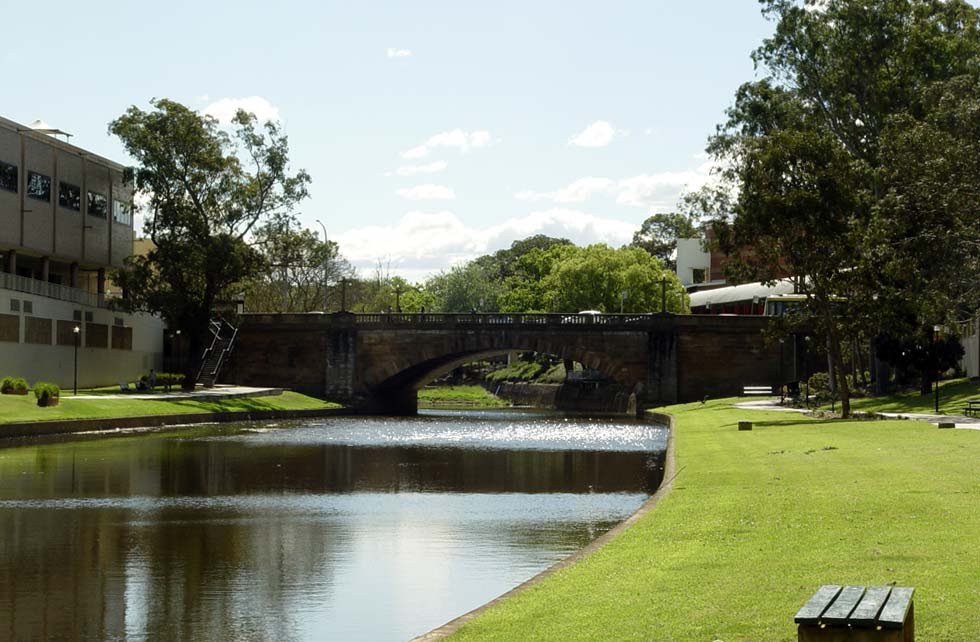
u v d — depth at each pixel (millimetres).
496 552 25984
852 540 19391
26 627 18672
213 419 84875
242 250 99750
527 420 99812
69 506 34562
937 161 62312
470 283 192750
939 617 13477
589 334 111625
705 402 102000
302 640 17766
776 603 14852
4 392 73375
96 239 106062
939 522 20672
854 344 97188
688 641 13172
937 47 79375
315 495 38031
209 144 99938
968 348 94875
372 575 23141
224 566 24172
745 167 72750
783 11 86062
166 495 37625
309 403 107000
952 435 42219
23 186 92750
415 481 43156
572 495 38406
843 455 36250
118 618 19297
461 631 14820
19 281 87875
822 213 64125
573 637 13852
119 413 74625
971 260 65125
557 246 186000
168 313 98188
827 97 84750
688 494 28812
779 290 126875
